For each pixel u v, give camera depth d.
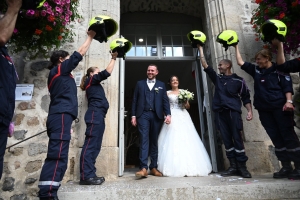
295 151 2.22
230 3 3.64
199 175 2.86
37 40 2.62
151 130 3.01
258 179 2.33
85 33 3.27
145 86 3.09
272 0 2.77
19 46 2.63
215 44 3.51
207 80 4.04
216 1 3.68
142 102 2.99
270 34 2.34
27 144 2.72
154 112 2.99
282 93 2.32
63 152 1.75
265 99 2.36
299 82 3.40
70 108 1.86
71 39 3.07
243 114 3.11
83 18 3.32
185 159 2.92
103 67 3.11
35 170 2.66
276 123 2.40
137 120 2.97
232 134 2.63
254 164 2.90
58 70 1.94
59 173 1.70
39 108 2.88
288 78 2.33
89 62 3.09
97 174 2.69
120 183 2.32
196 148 3.06
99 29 1.94
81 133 2.83
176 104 3.37
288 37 2.70
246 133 3.03
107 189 1.94
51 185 1.64
